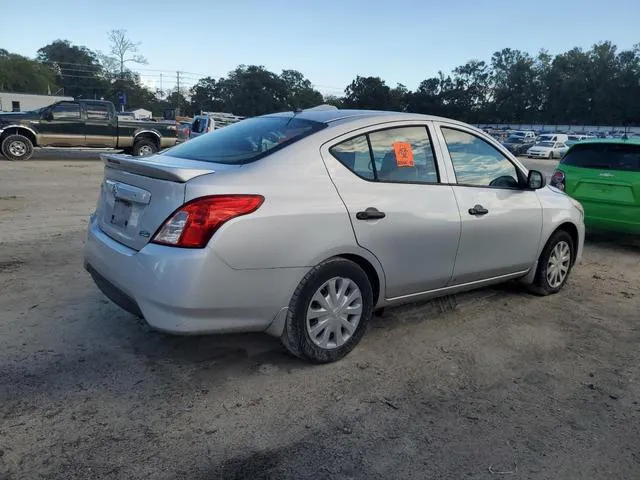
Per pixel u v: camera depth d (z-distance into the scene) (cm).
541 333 451
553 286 548
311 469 269
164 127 1933
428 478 265
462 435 301
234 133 414
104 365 361
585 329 464
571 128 10356
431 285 424
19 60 9712
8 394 321
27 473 256
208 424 301
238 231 313
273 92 10925
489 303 520
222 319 321
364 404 328
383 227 374
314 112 421
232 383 346
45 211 886
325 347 366
